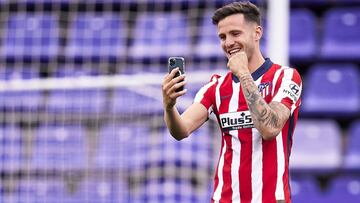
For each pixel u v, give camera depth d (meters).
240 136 13.07
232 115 13.20
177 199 30.50
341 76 39.62
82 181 30.59
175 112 13.03
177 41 35.69
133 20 36.38
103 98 30.53
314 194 35.97
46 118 30.59
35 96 30.70
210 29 34.03
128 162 30.53
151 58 35.47
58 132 30.81
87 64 34.62
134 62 35.22
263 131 12.42
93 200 30.42
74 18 35.97
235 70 12.66
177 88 12.56
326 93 39.19
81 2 36.16
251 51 13.07
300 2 42.94
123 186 30.56
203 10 34.28
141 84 25.25
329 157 36.97
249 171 12.97
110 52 34.91
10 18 35.81
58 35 35.09
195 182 30.56
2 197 30.28
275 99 12.98
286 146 13.13
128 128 30.59
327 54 40.69
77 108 30.73
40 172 30.50
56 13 35.75
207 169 29.77
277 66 13.43
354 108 38.72
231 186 13.09
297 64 41.25
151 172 30.77
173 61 12.69
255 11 13.06
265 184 12.91
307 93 39.25
